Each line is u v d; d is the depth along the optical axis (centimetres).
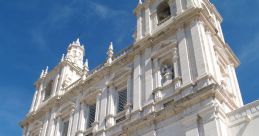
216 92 2786
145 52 3844
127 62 4044
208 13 3997
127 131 3166
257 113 2678
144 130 3061
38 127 4581
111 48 4416
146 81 3528
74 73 5334
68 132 3972
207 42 3469
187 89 3039
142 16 4456
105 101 3853
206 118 2706
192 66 3219
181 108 2911
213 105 2723
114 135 3366
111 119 3600
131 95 3616
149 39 3869
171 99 3122
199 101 2839
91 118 3975
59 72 5281
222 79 3409
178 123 2877
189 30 3566
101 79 4197
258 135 2566
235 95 3656
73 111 4188
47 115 4578
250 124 2656
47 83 5350
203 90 2817
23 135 4759
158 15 4284
